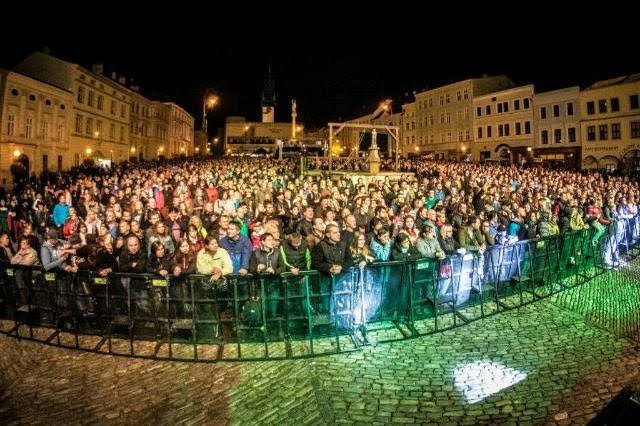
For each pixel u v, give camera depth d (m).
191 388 5.43
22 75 31.02
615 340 6.70
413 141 66.75
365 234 9.30
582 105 40.66
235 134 92.19
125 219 8.51
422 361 6.12
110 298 6.77
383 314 7.38
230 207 12.38
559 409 4.84
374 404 5.04
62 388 5.43
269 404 5.04
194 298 6.54
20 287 7.23
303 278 6.64
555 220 12.10
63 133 37.06
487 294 8.69
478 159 53.12
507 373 5.72
